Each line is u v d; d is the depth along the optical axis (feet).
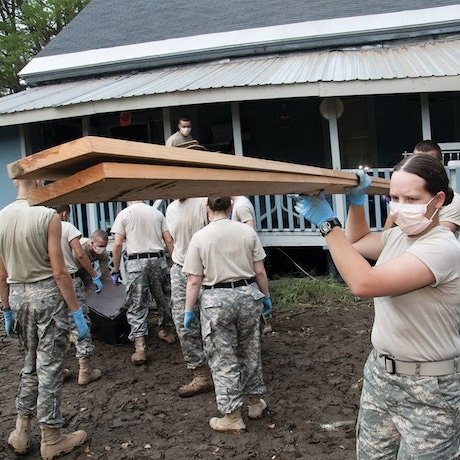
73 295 10.76
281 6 34.60
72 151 3.50
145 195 4.68
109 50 34.47
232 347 11.47
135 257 16.78
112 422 12.42
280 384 13.94
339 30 30.42
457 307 5.90
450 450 5.96
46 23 71.67
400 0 31.73
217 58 32.30
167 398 13.67
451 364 5.94
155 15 37.70
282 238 25.27
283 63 28.68
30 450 11.23
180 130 21.36
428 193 5.68
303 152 31.89
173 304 14.02
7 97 31.83
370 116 30.96
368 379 6.59
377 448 6.52
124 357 17.12
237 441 11.07
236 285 11.50
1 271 11.14
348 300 21.79
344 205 23.90
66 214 15.89
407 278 5.58
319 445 10.71
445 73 21.76
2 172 30.73
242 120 32.58
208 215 12.17
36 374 10.94
